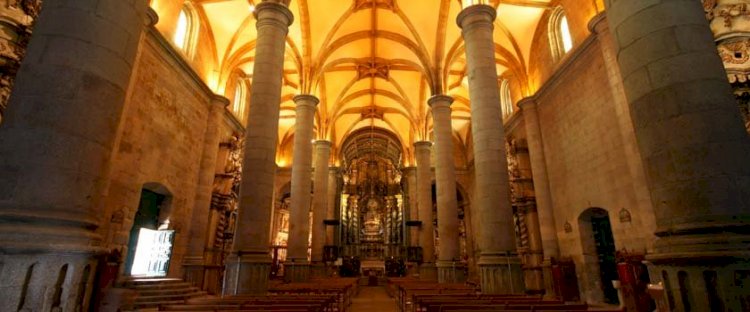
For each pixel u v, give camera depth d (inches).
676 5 148.9
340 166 1210.6
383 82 975.0
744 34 300.2
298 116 658.8
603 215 515.2
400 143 1236.5
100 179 131.3
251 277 338.0
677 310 126.7
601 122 469.7
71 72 126.0
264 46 411.5
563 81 562.6
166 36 494.9
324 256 887.7
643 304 338.0
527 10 614.2
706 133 130.0
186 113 561.3
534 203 679.7
